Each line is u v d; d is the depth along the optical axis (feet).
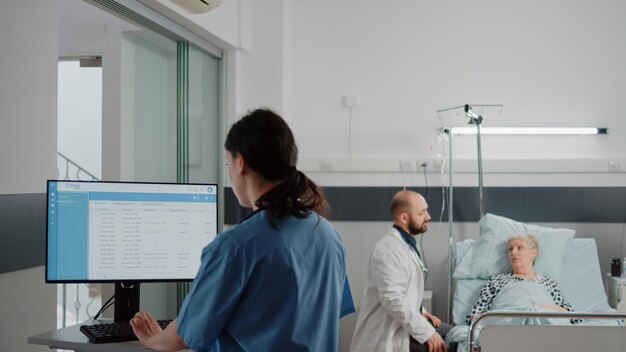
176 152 11.87
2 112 6.46
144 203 6.34
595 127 13.94
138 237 6.32
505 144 14.19
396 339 10.39
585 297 11.89
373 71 14.53
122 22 11.67
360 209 14.37
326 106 14.65
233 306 4.57
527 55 14.15
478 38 14.26
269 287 4.58
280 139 4.80
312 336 4.71
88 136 23.16
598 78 13.97
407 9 14.46
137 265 6.31
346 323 14.29
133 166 11.41
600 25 13.94
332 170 14.39
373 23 14.53
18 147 6.69
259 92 13.91
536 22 14.12
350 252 14.43
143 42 11.59
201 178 12.82
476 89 14.29
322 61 14.66
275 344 4.61
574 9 14.01
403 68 14.47
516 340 7.20
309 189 4.94
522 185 14.03
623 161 13.71
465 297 12.16
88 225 6.21
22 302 6.81
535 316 7.11
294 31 14.71
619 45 13.91
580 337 7.10
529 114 14.15
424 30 14.42
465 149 14.30
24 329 6.84
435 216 14.19
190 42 11.90
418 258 10.89
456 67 14.34
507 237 12.42
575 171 13.84
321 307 4.79
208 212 6.50
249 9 13.85
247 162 4.80
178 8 10.23
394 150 14.48
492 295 11.64
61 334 5.80
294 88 14.71
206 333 4.57
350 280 14.43
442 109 14.38
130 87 11.59
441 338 10.29
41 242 7.04
